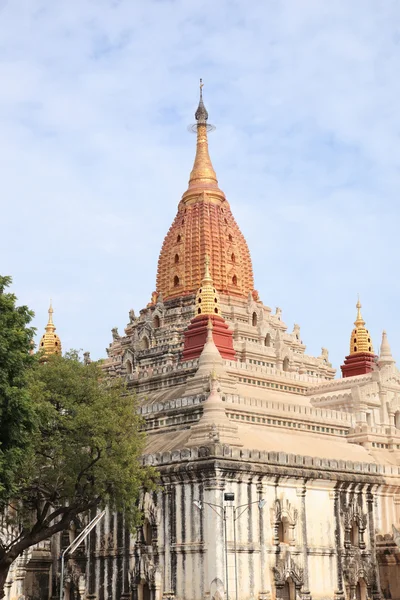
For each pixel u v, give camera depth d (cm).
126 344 12144
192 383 9569
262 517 7850
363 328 11650
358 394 10125
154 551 7919
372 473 9012
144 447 7794
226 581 7288
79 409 6944
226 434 8206
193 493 7725
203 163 12394
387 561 8725
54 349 13050
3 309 6019
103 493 6931
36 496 7606
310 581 8075
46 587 8750
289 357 11456
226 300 11512
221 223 11944
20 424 5800
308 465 8369
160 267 12094
